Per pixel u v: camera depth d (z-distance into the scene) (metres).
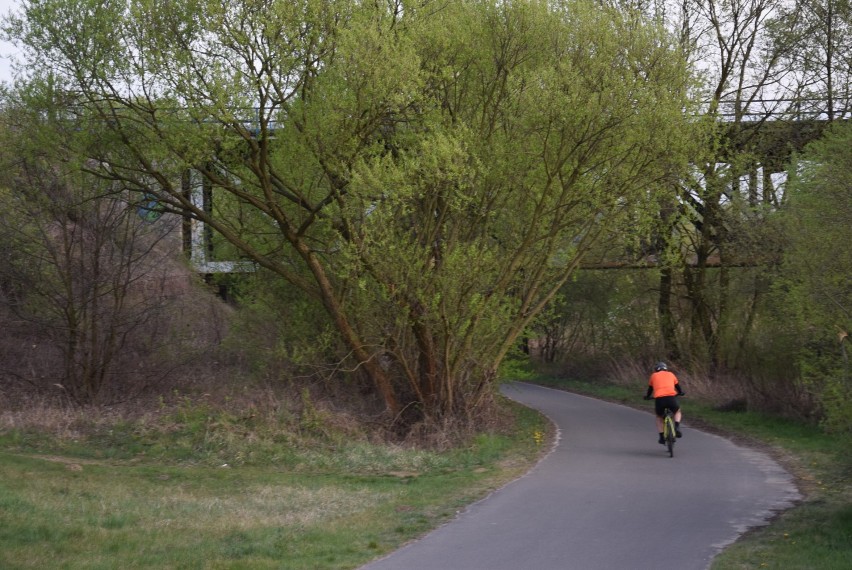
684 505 11.31
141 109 16.31
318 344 20.78
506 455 16.67
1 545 8.72
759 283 22.08
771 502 11.49
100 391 20.08
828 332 12.82
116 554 8.68
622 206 19.02
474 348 19.19
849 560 8.18
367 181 15.69
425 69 17.33
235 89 15.20
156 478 14.28
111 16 15.88
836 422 11.69
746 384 22.58
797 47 25.42
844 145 14.66
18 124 17.20
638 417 23.78
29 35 16.14
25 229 19.94
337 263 18.39
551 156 17.91
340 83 16.00
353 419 18.20
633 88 17.03
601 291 35.19
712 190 23.09
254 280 21.86
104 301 20.78
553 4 17.89
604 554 8.66
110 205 20.23
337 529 10.07
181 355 22.19
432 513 11.10
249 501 12.30
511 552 8.80
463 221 18.77
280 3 15.05
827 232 12.91
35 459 14.85
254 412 17.47
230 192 18.09
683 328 29.88
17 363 21.05
